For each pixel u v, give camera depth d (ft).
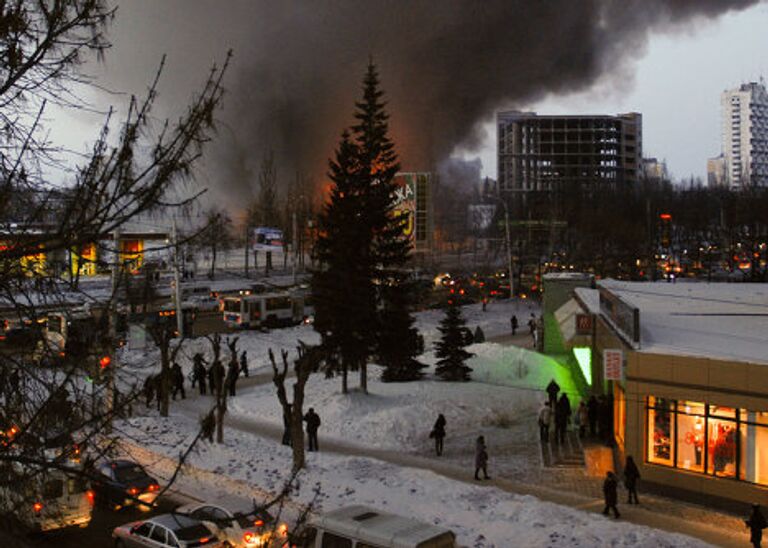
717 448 70.90
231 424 102.73
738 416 69.41
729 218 357.82
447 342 129.29
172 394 113.91
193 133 20.03
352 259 117.70
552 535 58.03
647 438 75.72
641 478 75.31
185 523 52.31
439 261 389.80
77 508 56.85
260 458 81.10
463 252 463.01
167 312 158.71
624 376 79.00
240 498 58.44
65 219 19.65
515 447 92.32
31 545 18.84
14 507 19.27
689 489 71.87
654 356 74.95
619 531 58.44
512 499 67.62
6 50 19.13
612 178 593.83
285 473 75.15
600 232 330.95
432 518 62.69
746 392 68.59
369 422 99.81
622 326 86.84
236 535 52.70
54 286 20.43
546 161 604.90
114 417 21.06
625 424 77.51
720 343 79.97
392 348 122.21
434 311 219.20
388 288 122.93
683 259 369.50
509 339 183.52
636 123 621.72
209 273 297.33
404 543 43.37
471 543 56.85
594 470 81.41
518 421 105.81
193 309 169.78
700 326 89.97
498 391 118.83
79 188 19.74
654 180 541.34
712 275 310.65
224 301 192.54
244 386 127.65
